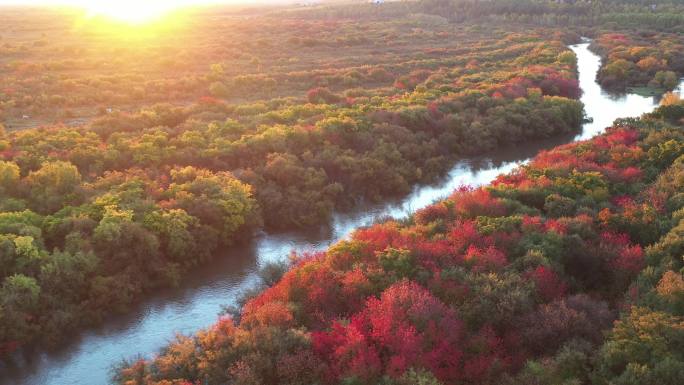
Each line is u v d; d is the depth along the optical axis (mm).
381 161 70375
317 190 63875
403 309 34312
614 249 42562
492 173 75625
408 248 41625
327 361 32469
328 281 39031
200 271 51031
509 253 42562
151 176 59906
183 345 35438
